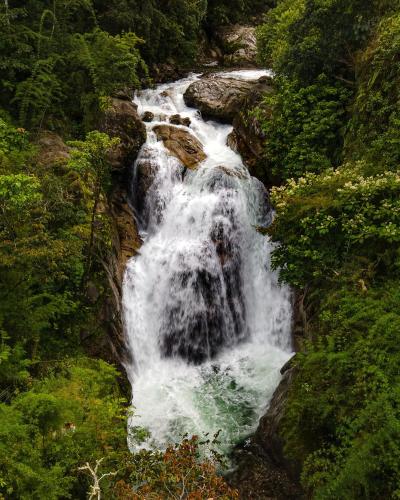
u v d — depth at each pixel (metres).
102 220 9.02
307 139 10.52
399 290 6.15
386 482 4.59
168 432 8.02
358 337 5.93
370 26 9.84
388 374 5.26
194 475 4.67
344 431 5.38
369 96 9.07
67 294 7.37
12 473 4.55
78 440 5.38
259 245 11.27
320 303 7.66
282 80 11.51
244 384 9.36
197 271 10.77
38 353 6.80
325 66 10.48
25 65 10.55
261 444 7.25
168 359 10.30
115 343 8.61
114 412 6.11
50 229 7.46
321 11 10.28
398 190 6.87
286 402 6.87
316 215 7.00
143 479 4.95
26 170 8.28
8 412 4.94
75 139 11.41
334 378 5.83
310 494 5.64
